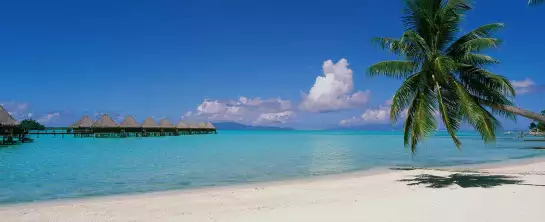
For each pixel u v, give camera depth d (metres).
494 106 9.91
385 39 10.45
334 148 35.19
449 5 9.59
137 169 17.09
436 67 8.96
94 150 31.41
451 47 10.16
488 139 9.02
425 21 10.03
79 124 56.66
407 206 7.99
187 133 85.81
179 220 7.31
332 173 15.85
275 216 7.42
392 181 12.60
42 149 32.41
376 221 6.75
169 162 20.53
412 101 9.96
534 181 11.88
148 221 7.26
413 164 19.80
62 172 15.82
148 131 64.81
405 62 10.36
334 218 7.06
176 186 12.34
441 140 57.25
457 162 20.78
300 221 6.93
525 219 6.64
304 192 10.52
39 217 7.68
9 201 9.72
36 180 13.47
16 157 23.80
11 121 37.72
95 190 11.51
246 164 19.56
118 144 42.47
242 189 11.37
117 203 9.12
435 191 10.12
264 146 39.34
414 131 9.66
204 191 11.18
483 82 9.87
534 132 76.62
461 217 6.90
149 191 11.36
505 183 11.48
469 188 10.49
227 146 39.06
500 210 7.37
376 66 10.64
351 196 9.65
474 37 10.03
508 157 24.62
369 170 16.80
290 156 24.95
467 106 8.95
